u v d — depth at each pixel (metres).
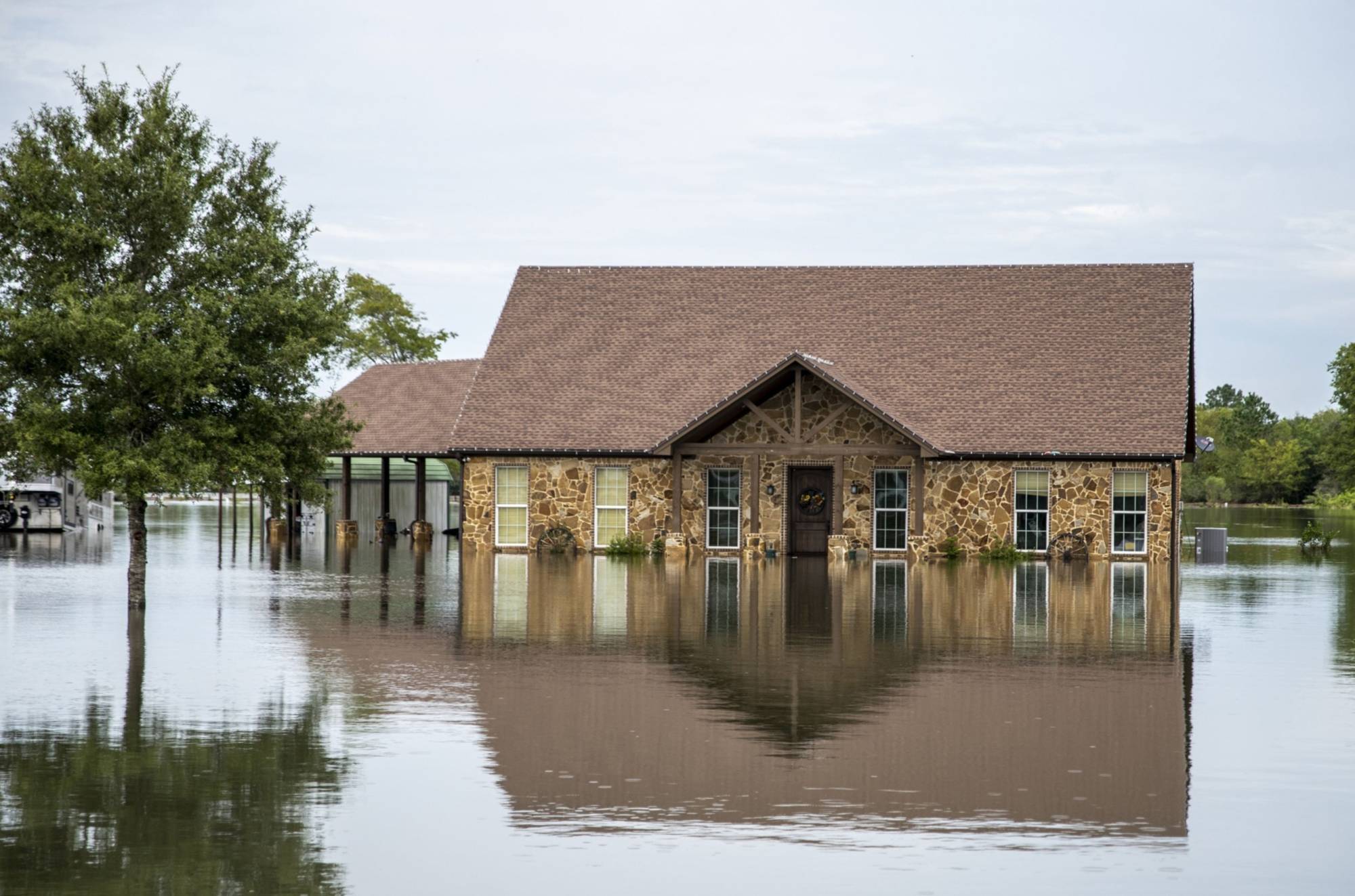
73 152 20.89
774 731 12.72
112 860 9.20
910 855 9.30
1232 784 11.00
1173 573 30.80
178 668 15.95
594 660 16.70
